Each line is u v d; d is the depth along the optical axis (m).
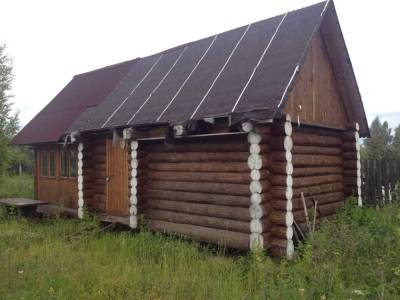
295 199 7.71
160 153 9.11
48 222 10.92
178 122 7.80
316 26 7.90
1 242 8.07
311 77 8.30
